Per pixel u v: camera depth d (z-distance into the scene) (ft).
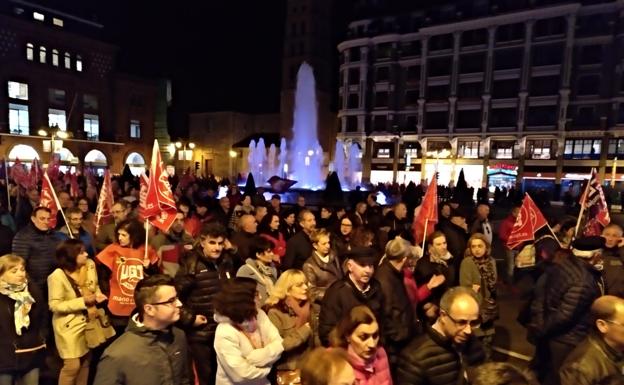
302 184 100.89
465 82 140.46
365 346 8.72
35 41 128.06
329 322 11.48
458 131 141.90
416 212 23.84
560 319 12.35
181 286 12.45
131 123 158.40
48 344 15.33
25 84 126.00
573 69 124.16
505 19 130.93
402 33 152.66
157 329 8.82
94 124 145.89
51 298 13.32
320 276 15.40
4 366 11.59
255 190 57.47
